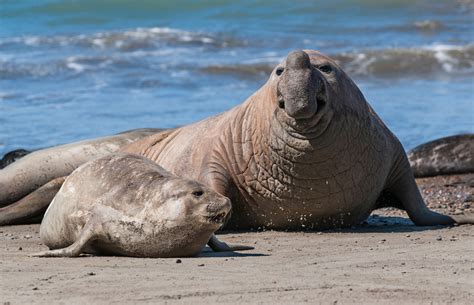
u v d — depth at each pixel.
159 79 100.25
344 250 34.19
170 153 46.06
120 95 91.94
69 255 32.47
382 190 44.16
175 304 24.00
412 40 128.62
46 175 54.41
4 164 63.03
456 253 32.59
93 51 114.75
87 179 34.28
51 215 35.31
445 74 108.12
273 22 138.50
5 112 82.94
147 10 140.00
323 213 40.28
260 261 31.20
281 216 40.56
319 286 26.11
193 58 112.31
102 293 25.28
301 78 35.91
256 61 109.75
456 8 151.38
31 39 120.12
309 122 36.91
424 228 41.84
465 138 65.81
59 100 88.94
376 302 24.19
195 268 29.44
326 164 38.38
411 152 65.56
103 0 139.25
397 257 31.91
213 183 41.09
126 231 32.41
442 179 63.06
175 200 31.86
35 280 27.27
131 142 54.38
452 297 24.81
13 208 47.75
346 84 39.19
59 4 137.25
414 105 87.44
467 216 43.28
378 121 42.91
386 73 109.06
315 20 140.00
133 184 33.19
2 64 104.31
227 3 144.38
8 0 137.88
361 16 144.50
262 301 24.27
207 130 44.19
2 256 32.97
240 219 41.62
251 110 41.22
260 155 39.91
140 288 25.88
